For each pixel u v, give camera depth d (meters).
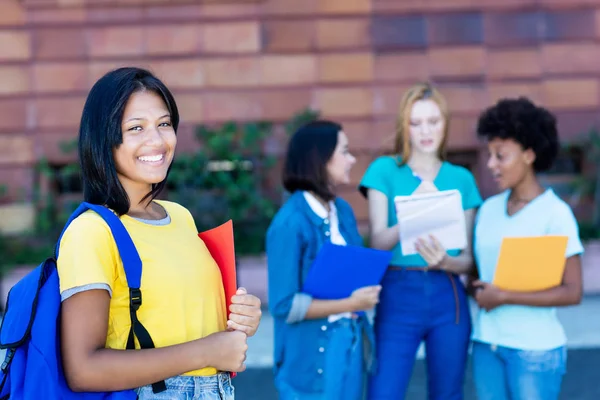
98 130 1.79
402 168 3.35
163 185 1.93
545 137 3.05
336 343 2.95
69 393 1.66
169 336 1.78
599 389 4.79
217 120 7.67
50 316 1.65
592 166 7.79
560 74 7.75
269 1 7.65
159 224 1.90
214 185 7.42
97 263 1.69
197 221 7.29
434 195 3.04
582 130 7.75
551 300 2.94
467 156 7.81
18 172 7.59
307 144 3.04
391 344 3.20
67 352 1.64
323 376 2.93
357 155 7.68
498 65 7.74
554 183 7.86
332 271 2.87
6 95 7.59
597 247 7.12
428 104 3.29
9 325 1.69
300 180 3.04
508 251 2.89
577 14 7.76
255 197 7.41
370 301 2.93
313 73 7.69
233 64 7.67
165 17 7.62
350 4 7.68
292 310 2.89
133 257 1.74
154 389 1.76
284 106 7.70
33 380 1.62
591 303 6.83
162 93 1.87
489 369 3.09
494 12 7.73
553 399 3.01
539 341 2.96
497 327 3.02
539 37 7.75
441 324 3.20
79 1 7.57
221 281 1.97
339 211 3.14
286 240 2.95
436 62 7.71
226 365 1.78
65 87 7.60
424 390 4.93
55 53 7.59
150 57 7.63
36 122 7.60
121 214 1.82
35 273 1.73
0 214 7.51
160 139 1.84
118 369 1.65
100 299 1.67
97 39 7.60
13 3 7.54
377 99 7.70
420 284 3.19
